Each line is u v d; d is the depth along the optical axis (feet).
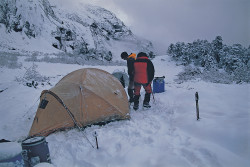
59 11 541.34
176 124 15.99
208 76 43.52
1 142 11.64
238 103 18.69
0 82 34.55
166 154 11.60
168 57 160.86
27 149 10.88
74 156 12.84
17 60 62.13
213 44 134.31
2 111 21.38
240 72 39.68
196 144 12.19
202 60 130.21
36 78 39.29
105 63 97.04
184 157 11.09
